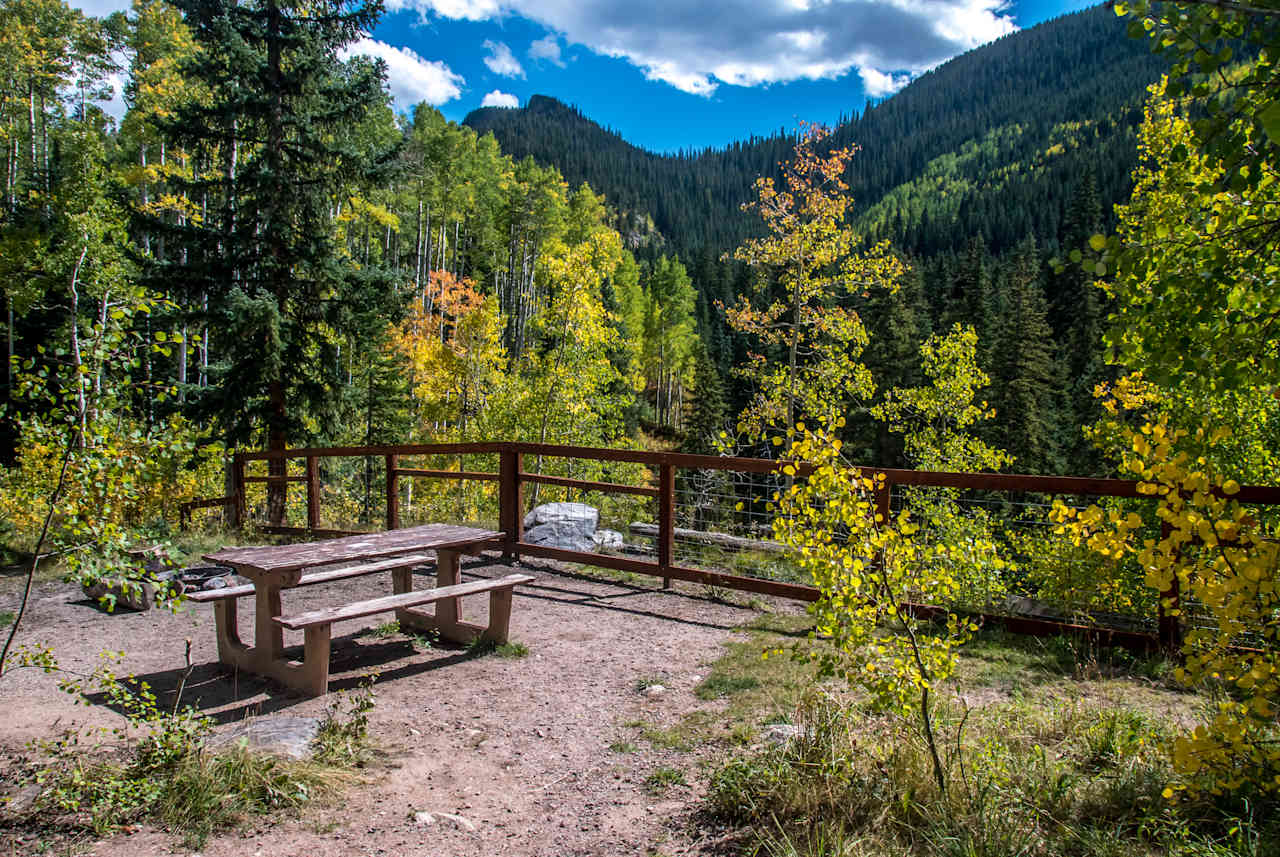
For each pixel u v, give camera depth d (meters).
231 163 16.47
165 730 3.35
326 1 15.88
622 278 60.62
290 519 15.77
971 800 2.71
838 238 20.52
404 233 47.09
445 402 31.61
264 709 4.18
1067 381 37.06
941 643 3.07
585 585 6.95
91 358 3.32
